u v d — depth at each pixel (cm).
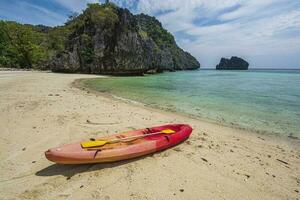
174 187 472
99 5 5197
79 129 801
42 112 984
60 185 457
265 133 941
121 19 4656
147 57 5322
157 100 1648
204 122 1064
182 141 745
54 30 6788
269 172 577
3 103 1101
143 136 664
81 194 432
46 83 2191
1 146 624
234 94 2127
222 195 457
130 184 473
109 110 1141
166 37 10231
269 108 1466
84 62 4488
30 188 443
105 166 542
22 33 5397
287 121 1139
